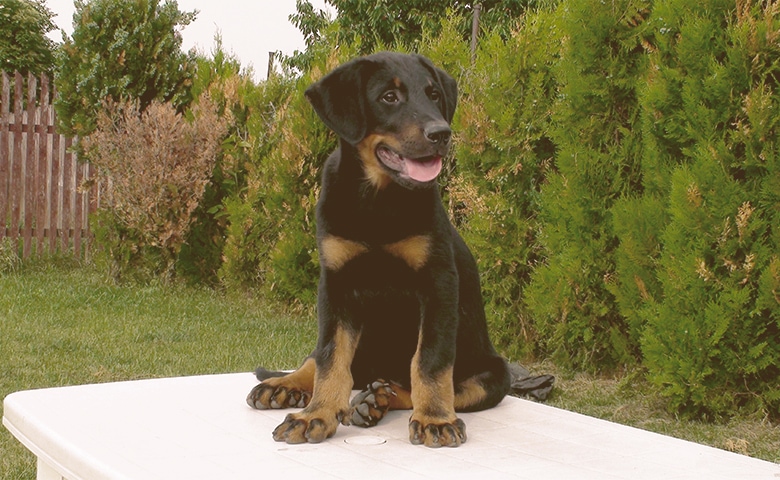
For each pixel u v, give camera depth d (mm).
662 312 2564
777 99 2453
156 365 3203
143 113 5031
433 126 1735
